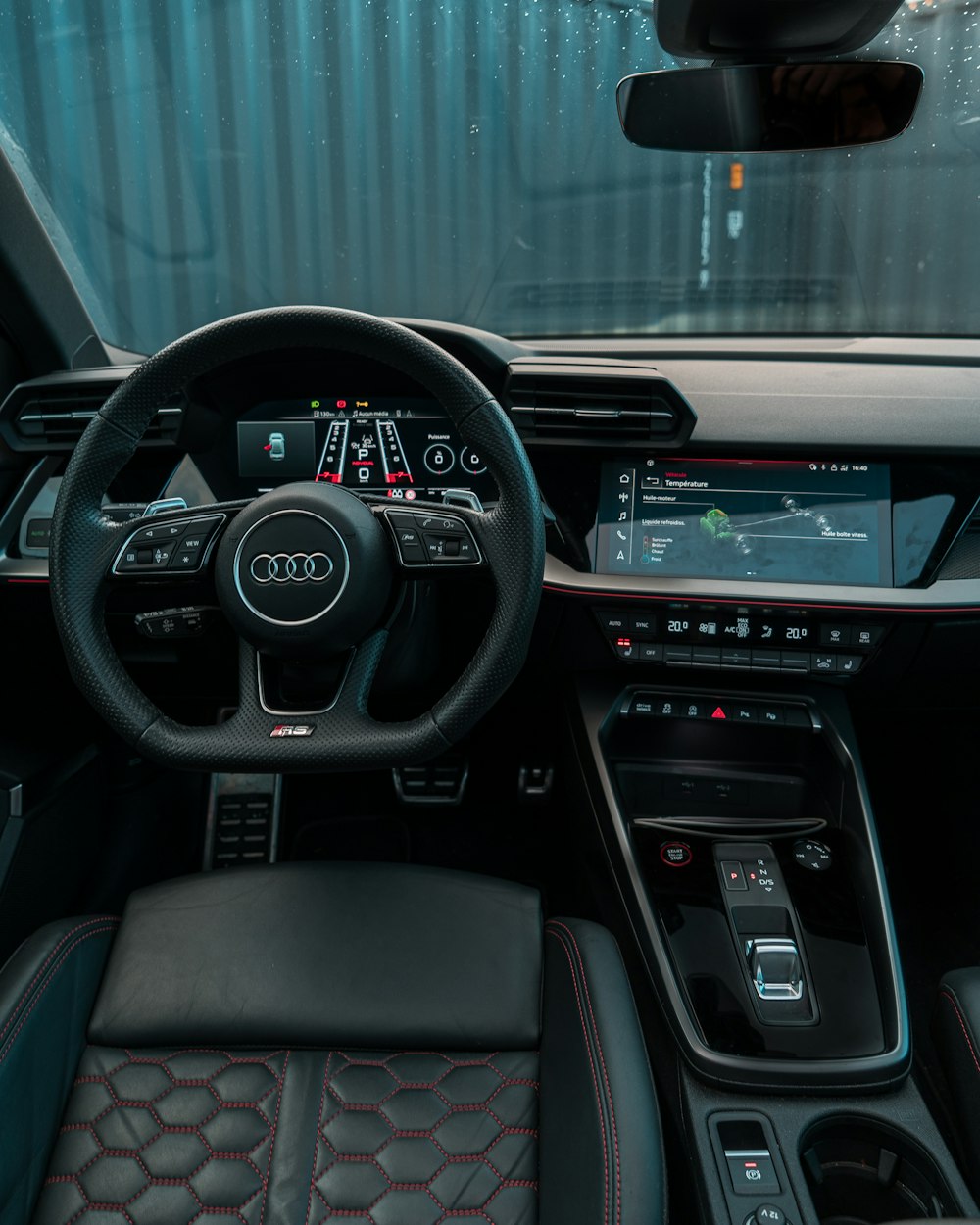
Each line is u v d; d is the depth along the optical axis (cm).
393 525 104
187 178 315
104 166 314
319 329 100
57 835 154
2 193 144
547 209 308
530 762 185
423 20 302
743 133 137
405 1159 88
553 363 140
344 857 193
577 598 142
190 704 176
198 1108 92
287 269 322
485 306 204
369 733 104
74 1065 96
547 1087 93
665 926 135
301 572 100
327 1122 91
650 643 145
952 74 219
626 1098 87
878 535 140
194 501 153
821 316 283
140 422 104
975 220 272
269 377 145
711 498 143
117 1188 86
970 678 148
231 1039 98
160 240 317
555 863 191
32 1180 86
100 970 105
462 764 193
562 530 145
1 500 153
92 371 154
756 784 155
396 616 110
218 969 103
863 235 279
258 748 103
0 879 139
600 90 295
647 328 189
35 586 149
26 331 158
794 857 145
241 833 195
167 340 191
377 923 108
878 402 138
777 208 291
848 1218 120
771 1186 109
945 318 171
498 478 102
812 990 128
